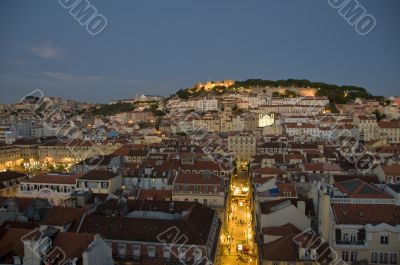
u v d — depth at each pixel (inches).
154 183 5556.1
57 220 3179.1
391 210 2999.5
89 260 2459.4
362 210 3002.0
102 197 4121.6
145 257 2933.1
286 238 3078.2
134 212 3540.8
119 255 2994.6
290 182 4958.2
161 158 7126.0
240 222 5452.8
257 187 4931.1
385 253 2758.4
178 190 4751.5
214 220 3686.0
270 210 3737.7
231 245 4554.6
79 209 3351.4
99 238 2610.7
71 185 5027.1
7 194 5295.3
